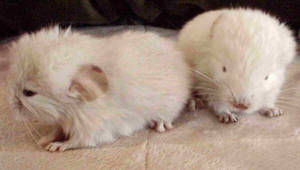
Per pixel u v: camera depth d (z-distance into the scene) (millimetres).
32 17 394
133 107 268
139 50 278
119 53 267
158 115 281
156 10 412
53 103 245
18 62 246
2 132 277
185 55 312
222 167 248
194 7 410
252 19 293
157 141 270
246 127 283
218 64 285
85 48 253
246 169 247
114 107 261
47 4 385
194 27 330
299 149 260
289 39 297
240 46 276
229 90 276
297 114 294
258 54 272
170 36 400
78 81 243
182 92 286
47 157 256
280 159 253
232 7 366
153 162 251
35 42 250
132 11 429
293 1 376
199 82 305
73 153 260
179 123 292
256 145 264
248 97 271
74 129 259
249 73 271
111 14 410
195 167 248
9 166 248
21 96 246
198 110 307
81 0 386
